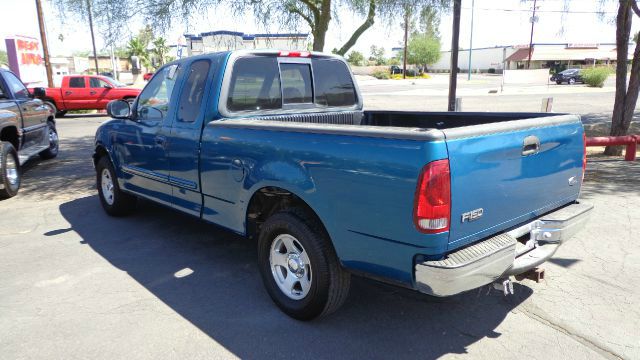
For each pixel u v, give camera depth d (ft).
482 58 296.92
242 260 15.65
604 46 245.86
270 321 11.73
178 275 14.51
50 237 18.06
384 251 9.49
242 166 12.28
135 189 18.04
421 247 8.89
